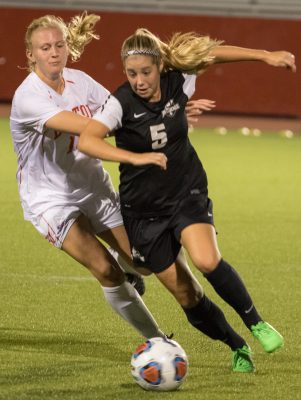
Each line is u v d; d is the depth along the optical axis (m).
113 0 92.69
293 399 18.62
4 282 29.34
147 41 19.00
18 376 19.83
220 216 42.50
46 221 21.66
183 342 23.12
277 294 28.66
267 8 91.25
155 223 20.03
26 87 21.23
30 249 34.50
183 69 20.00
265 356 21.95
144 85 19.08
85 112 21.88
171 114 19.61
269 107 86.94
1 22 90.31
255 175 56.47
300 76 85.75
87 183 22.09
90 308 26.39
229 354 22.08
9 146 67.06
